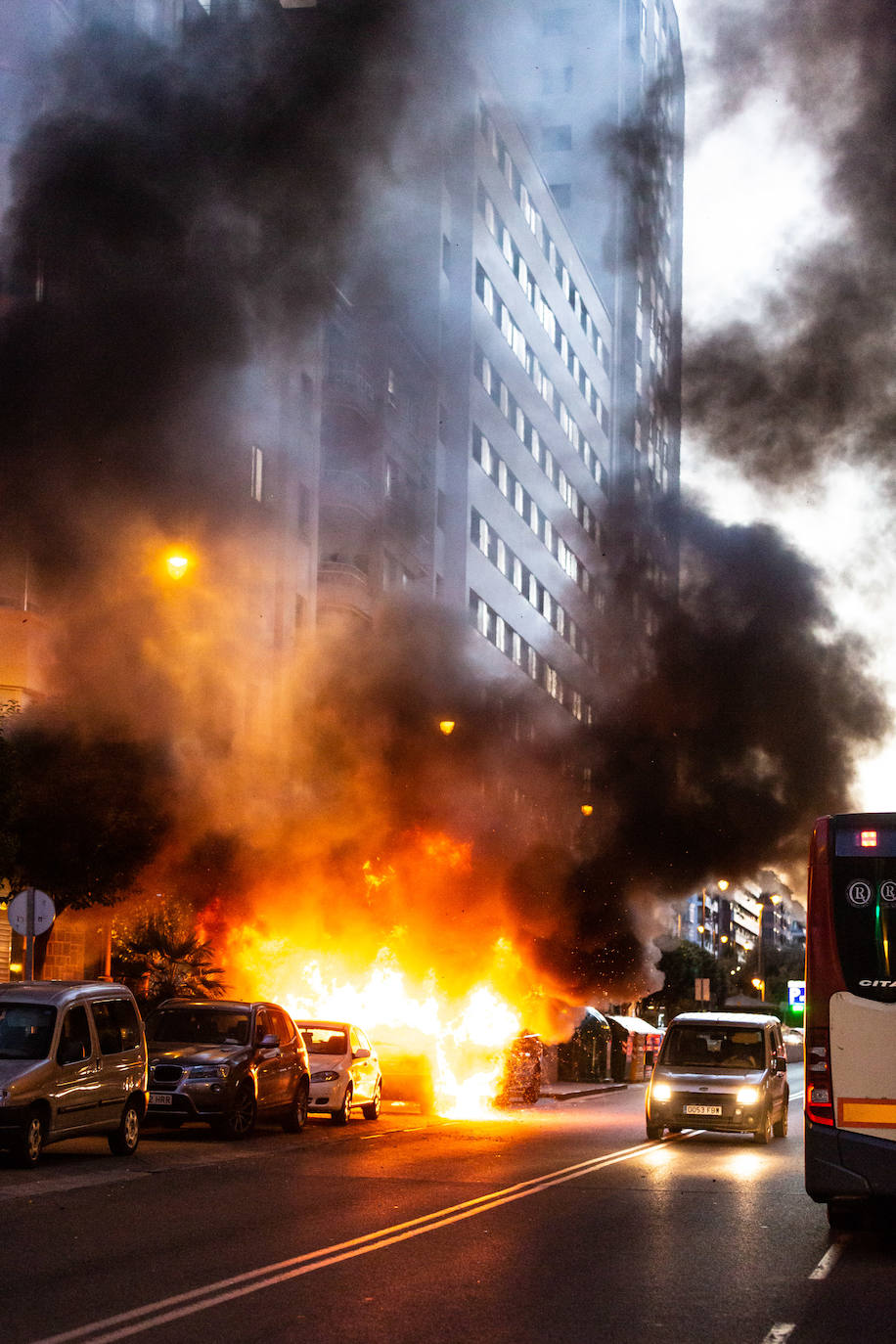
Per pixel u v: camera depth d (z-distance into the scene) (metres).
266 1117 21.53
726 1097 22.52
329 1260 9.55
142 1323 7.34
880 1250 10.95
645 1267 9.80
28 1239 10.41
